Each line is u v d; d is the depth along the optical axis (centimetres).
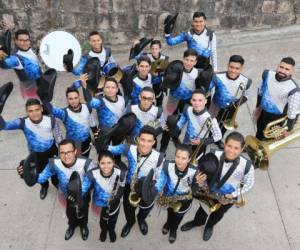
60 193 466
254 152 499
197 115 481
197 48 626
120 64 783
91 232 495
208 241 484
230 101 541
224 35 819
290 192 541
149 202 396
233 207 520
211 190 423
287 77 494
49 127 481
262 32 821
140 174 427
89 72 537
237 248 478
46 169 437
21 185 552
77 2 745
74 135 517
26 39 573
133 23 783
